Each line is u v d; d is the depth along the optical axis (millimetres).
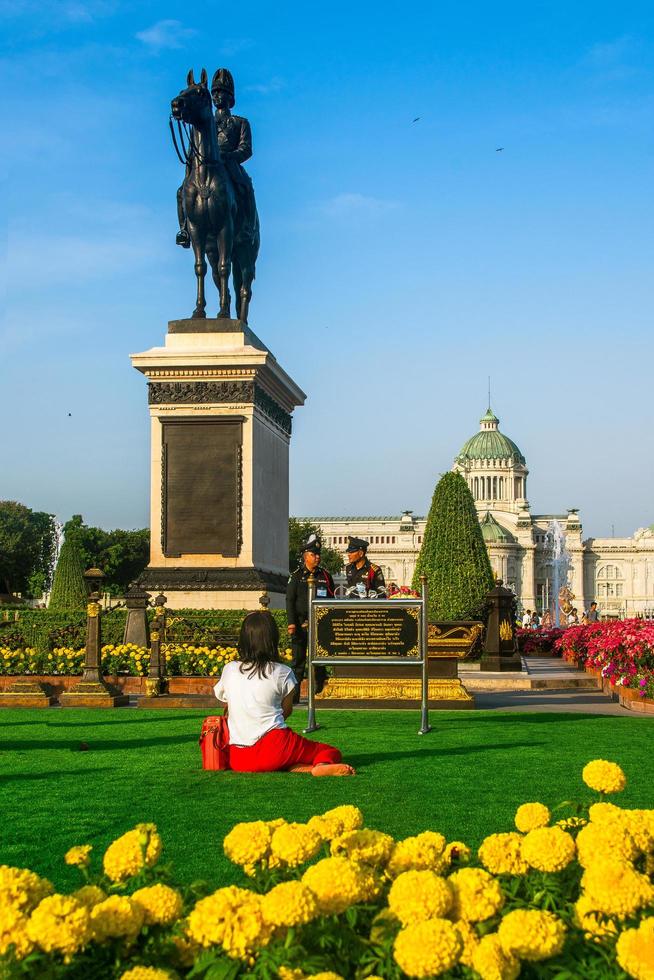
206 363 26406
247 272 30359
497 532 174875
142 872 4484
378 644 13734
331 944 3863
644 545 185750
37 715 15969
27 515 113500
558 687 23672
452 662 17234
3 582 110625
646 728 13969
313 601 13758
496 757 11000
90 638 17812
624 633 19656
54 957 3699
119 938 3805
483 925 3895
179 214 28641
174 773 9930
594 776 5621
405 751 11500
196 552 26312
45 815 8008
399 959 3574
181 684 19828
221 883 6016
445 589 38750
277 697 10125
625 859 4328
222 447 26438
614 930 3842
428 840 4547
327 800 8500
